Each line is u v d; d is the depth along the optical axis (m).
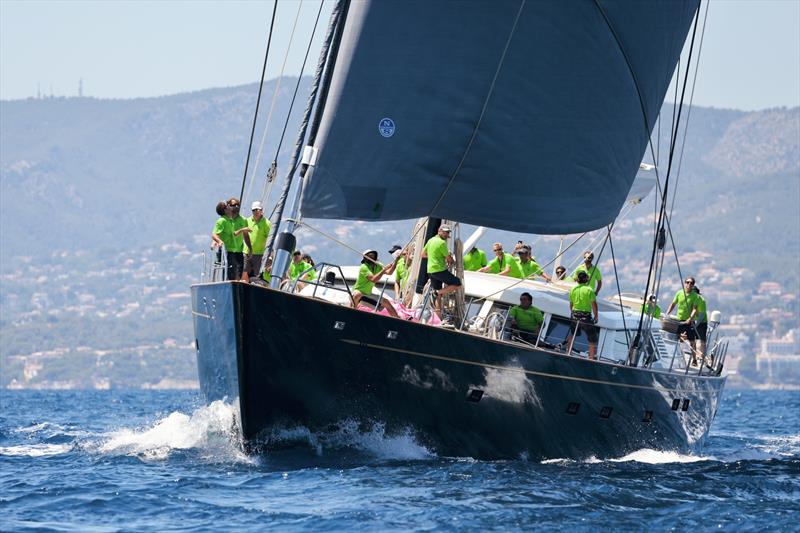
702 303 75.25
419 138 53.78
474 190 55.53
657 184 66.25
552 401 56.94
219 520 41.44
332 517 41.66
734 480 53.53
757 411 172.62
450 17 53.66
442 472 50.94
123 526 40.56
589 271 67.12
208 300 52.47
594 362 58.44
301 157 52.75
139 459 55.72
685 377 67.06
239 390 50.25
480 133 54.94
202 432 56.97
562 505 44.72
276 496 45.44
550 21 55.75
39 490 47.09
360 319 50.19
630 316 64.38
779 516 43.59
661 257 65.50
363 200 53.25
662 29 60.25
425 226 59.62
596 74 57.69
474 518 41.81
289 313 49.38
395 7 52.97
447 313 58.12
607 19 57.31
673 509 44.78
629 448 63.38
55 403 183.50
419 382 52.12
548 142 56.78
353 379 50.88
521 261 68.81
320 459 52.28
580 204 58.62
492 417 54.88
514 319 59.78
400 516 41.94
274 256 52.03
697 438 72.06
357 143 52.88
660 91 62.25
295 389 50.41
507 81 55.12
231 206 57.62
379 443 52.94
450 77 53.91
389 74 53.06
